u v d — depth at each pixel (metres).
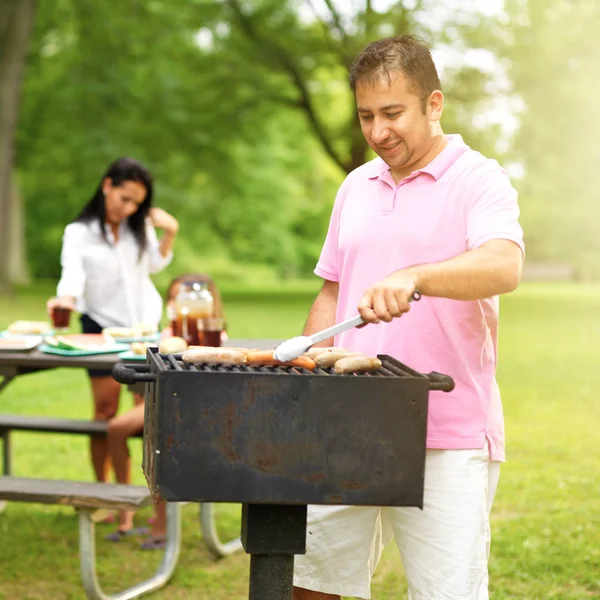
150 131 22.73
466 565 2.42
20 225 28.39
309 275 43.69
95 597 3.63
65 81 22.48
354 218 2.58
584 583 3.97
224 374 1.95
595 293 31.27
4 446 5.02
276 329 14.15
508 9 21.06
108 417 4.90
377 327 2.53
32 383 9.16
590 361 10.87
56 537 4.62
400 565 4.25
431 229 2.43
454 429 2.43
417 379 1.99
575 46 20.78
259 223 36.03
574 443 6.45
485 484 2.46
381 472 1.99
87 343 4.16
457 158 2.45
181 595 3.86
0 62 18.84
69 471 5.74
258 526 2.15
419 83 2.35
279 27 22.61
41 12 21.70
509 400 8.13
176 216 26.06
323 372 2.18
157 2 22.11
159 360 2.16
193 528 4.76
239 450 1.96
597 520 4.74
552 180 25.34
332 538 2.61
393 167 2.49
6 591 3.88
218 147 23.52
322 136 23.31
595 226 33.19
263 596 2.18
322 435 1.97
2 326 13.35
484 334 2.48
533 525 4.64
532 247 38.78
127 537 4.59
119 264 4.79
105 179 4.72
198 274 4.88
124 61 22.55
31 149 23.91
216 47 23.16
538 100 21.53
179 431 1.94
